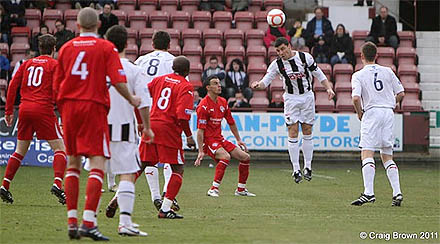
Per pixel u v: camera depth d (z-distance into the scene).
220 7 72.38
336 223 24.97
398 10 76.50
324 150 57.88
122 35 22.50
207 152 35.62
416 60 68.12
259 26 71.44
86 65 20.12
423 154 58.25
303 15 75.50
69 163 20.62
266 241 20.56
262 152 58.31
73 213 20.36
